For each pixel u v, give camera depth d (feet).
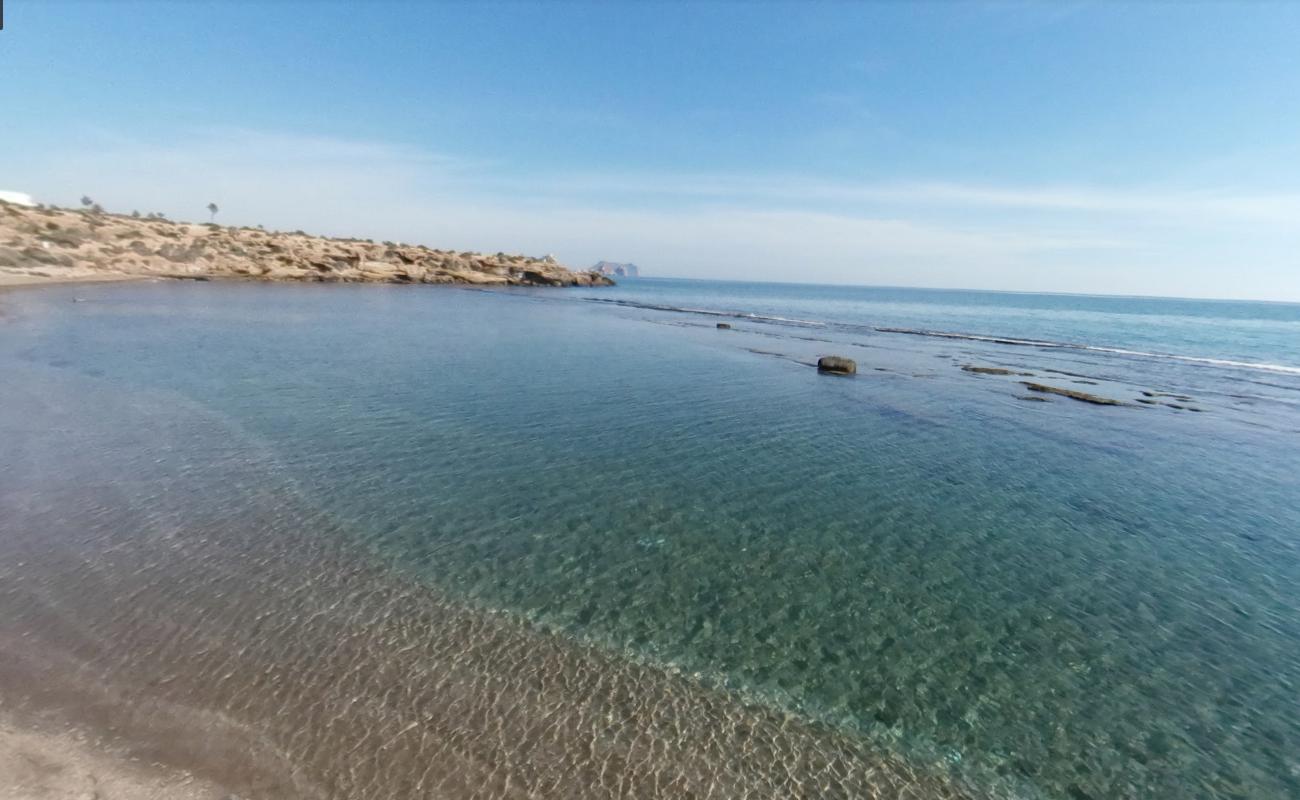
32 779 20.94
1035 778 25.63
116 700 25.45
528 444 67.15
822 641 34.40
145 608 32.48
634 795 22.97
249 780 22.06
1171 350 197.77
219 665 28.37
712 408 88.43
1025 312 432.25
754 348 160.04
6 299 163.43
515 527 46.60
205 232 341.00
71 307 160.45
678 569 41.75
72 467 51.52
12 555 36.78
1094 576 43.32
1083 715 29.45
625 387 100.17
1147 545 48.75
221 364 99.09
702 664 31.68
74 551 37.91
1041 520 53.11
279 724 24.98
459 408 80.59
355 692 27.35
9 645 28.37
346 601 34.96
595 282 578.25
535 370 111.75
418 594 36.40
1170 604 39.81
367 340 137.59
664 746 25.68
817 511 52.80
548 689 28.76
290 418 70.90
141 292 213.87
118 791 20.95
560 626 34.24
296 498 48.93
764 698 29.37
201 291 236.22
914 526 50.75
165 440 60.13
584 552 43.32
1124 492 60.95
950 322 301.43
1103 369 148.46
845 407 93.20
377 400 81.92
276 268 326.03
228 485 50.34
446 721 25.99
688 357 137.39
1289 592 41.70
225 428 65.41
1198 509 57.06
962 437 79.00
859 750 26.45
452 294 325.83
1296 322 391.24
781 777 24.56
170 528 42.11
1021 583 41.96
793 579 41.19
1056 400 105.60
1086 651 34.53
